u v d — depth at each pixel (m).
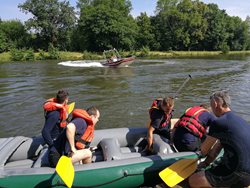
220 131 3.12
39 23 42.34
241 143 2.99
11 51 34.59
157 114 4.49
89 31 41.81
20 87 13.23
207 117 4.24
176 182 3.51
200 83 13.66
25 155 4.42
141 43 47.66
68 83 14.12
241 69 19.75
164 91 11.65
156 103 4.58
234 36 55.25
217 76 16.08
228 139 3.06
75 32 44.22
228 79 14.87
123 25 41.38
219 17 51.28
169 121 4.64
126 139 4.91
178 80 14.63
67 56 36.06
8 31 43.06
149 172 3.90
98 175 3.76
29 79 15.86
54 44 44.19
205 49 52.12
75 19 45.09
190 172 3.58
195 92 11.45
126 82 14.11
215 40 50.78
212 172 3.26
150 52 43.84
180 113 8.55
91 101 10.01
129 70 19.47
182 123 4.26
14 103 9.94
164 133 4.63
